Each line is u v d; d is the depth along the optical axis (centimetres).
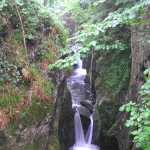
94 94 911
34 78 527
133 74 565
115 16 480
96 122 780
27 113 492
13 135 470
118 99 679
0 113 470
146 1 438
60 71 585
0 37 539
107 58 752
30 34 570
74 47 526
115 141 734
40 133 498
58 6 1105
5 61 517
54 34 607
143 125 364
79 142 778
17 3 548
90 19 736
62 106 612
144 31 520
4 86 499
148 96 400
